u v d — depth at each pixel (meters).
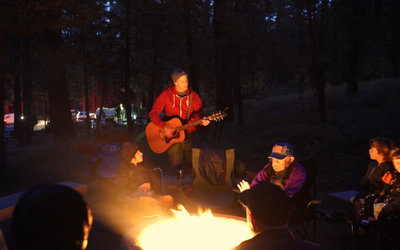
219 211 4.47
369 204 3.67
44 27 7.74
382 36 20.39
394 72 19.45
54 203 0.95
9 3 7.45
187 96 5.17
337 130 10.65
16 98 24.05
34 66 12.06
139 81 22.88
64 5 7.35
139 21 14.81
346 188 6.52
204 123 5.06
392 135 9.33
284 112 15.37
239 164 4.89
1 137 7.93
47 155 10.34
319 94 12.39
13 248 1.01
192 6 12.77
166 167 8.19
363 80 21.08
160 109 5.24
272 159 3.60
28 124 19.16
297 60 11.80
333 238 4.23
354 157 8.36
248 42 10.80
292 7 11.64
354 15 13.51
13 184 7.27
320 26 12.12
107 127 27.00
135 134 13.91
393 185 3.51
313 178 3.85
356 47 15.33
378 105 13.58
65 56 11.23
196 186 4.61
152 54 17.20
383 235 3.57
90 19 8.03
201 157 4.63
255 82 15.59
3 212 4.58
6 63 11.96
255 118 15.15
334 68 14.44
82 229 1.00
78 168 8.56
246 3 11.32
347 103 14.63
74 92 43.31
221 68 11.68
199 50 12.67
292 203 3.72
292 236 1.48
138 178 4.45
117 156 5.79
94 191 6.16
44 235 0.92
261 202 1.46
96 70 16.66
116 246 3.97
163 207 3.96
